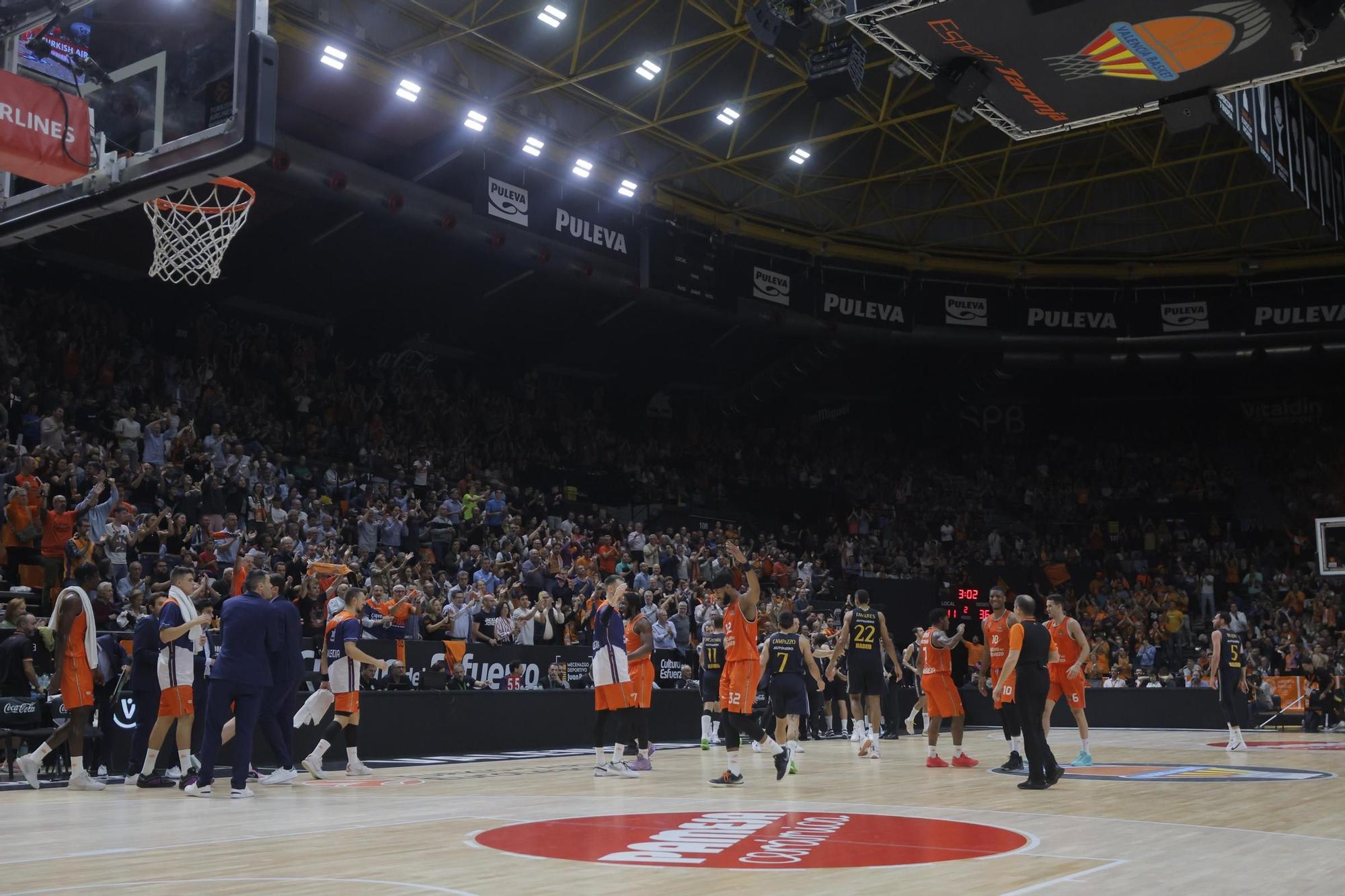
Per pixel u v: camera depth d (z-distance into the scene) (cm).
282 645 959
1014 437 3875
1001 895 466
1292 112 2012
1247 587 3206
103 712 1093
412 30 2159
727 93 2545
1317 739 1900
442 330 3053
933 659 1267
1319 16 1009
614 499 3080
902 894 468
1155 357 3347
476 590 1748
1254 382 3750
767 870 532
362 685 1424
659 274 2789
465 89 2234
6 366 1938
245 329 2656
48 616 1412
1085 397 3850
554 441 3169
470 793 953
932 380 3716
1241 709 1633
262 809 821
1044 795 925
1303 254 3206
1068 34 1084
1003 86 1195
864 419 3878
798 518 3388
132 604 1205
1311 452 3672
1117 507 3616
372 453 2436
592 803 870
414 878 512
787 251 3219
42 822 740
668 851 597
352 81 2147
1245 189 3053
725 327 3319
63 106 752
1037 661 975
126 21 753
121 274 2559
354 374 2884
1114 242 3225
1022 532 3541
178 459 1908
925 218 3195
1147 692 2386
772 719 1531
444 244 2673
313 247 2572
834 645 1856
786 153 2847
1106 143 2928
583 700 1670
